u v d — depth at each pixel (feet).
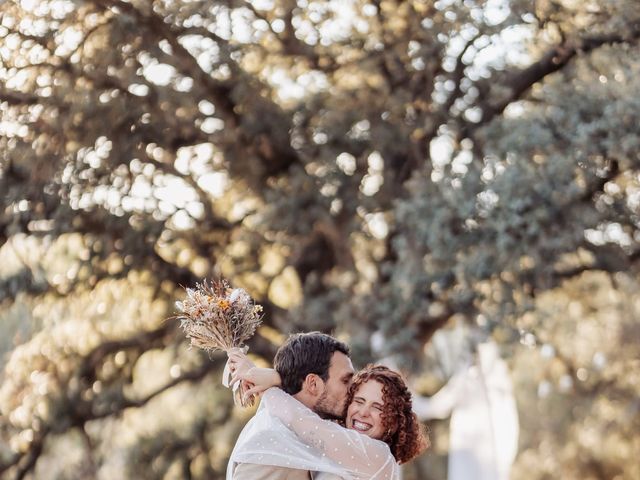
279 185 32.22
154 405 38.52
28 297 31.89
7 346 36.99
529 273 27.71
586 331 39.24
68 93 27.78
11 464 33.42
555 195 26.35
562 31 28.48
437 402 29.60
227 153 31.27
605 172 27.27
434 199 27.84
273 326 33.88
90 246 30.78
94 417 33.40
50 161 28.55
